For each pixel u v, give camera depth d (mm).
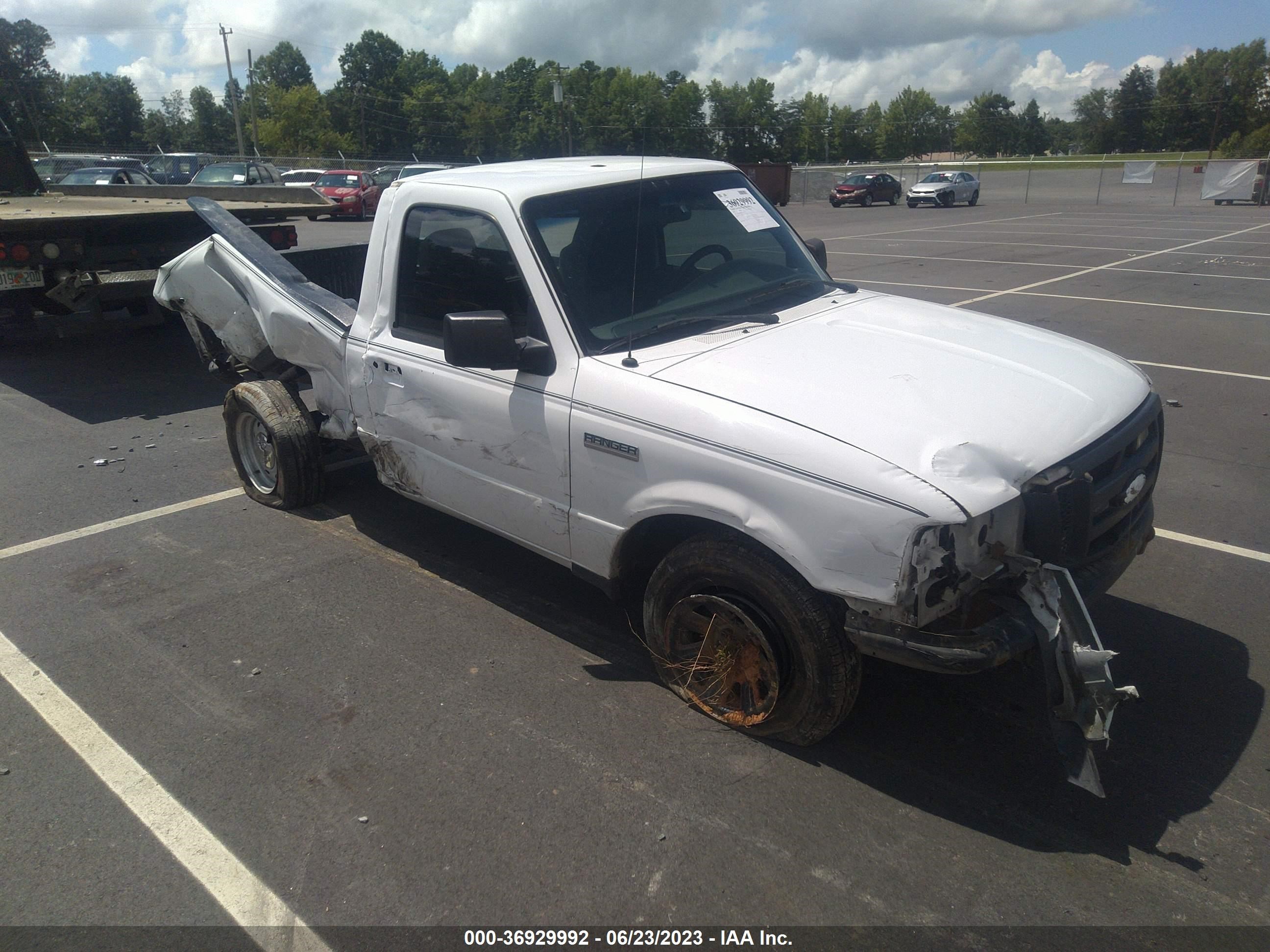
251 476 5809
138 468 6387
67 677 3846
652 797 3061
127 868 2814
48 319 11633
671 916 2594
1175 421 6918
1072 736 2734
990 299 12359
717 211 4152
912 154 137125
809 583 2879
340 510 5566
